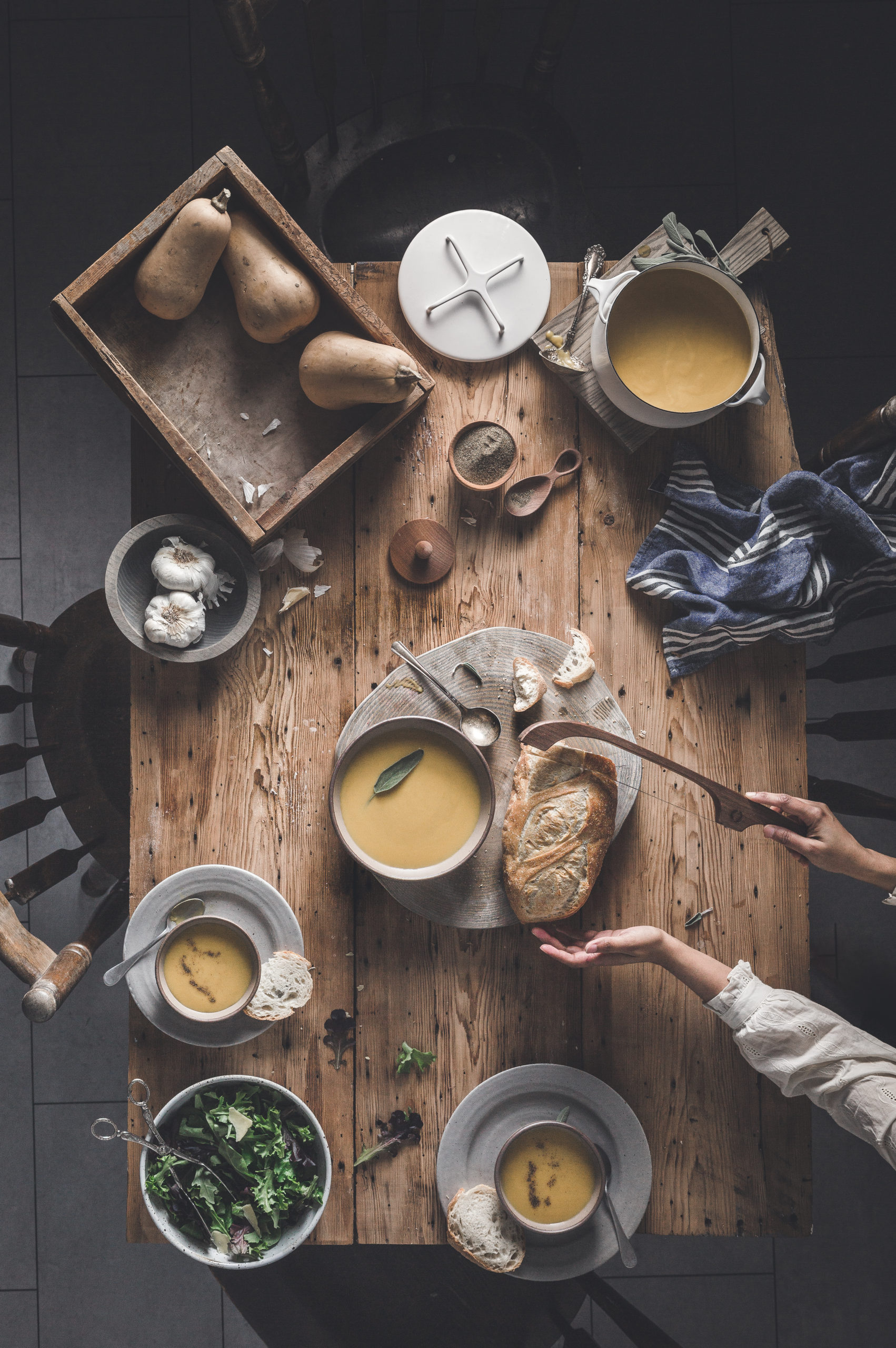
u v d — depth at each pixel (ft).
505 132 4.99
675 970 4.07
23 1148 6.64
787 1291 6.78
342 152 4.94
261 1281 4.78
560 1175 4.10
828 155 6.64
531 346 4.42
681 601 4.32
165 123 6.49
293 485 4.19
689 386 4.17
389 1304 4.81
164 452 4.18
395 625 4.39
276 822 4.32
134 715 4.31
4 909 4.11
